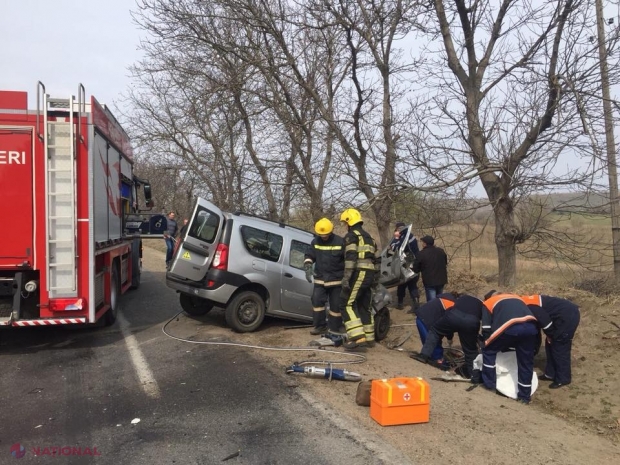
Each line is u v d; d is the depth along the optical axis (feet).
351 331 22.34
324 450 12.88
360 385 15.96
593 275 34.94
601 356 21.54
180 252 24.11
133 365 19.99
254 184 44.16
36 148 20.92
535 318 18.29
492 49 31.71
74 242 21.18
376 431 14.03
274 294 25.48
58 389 17.33
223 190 54.49
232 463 12.20
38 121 20.84
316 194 40.42
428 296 30.09
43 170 21.01
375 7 33.86
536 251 30.83
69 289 21.22
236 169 47.91
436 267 29.78
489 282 36.42
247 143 44.88
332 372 18.26
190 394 16.75
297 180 41.81
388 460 12.40
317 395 16.74
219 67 38.60
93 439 13.47
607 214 27.99
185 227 25.70
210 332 25.21
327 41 38.78
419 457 12.62
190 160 61.11
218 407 15.64
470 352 20.92
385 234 37.65
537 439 14.17
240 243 24.77
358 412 15.40
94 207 21.81
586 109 25.00
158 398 16.42
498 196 30.45
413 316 31.48
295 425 14.35
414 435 13.88
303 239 26.99
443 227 32.81
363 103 36.40
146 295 38.60
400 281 31.12
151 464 12.14
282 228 26.55
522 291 28.89
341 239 23.71
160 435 13.71
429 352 21.34
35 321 21.03
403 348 25.40
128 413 15.20
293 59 35.65
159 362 20.39
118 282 29.84
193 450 12.85
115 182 28.78
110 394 16.81
